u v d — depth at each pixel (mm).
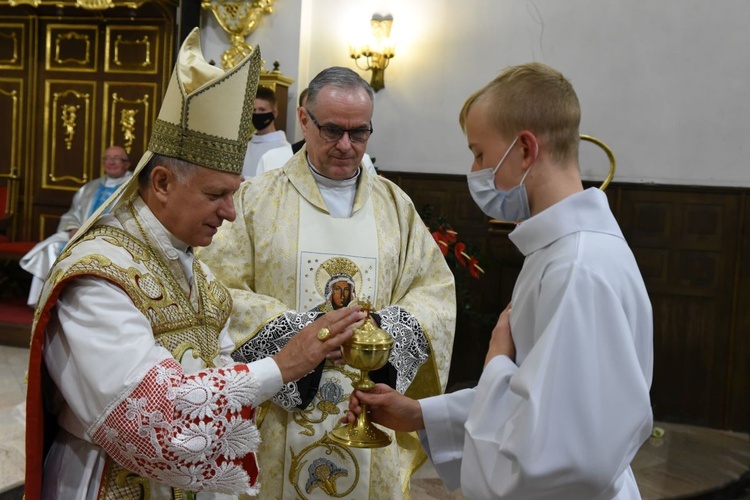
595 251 1232
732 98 5188
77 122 6938
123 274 1457
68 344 1412
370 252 2283
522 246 1340
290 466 2156
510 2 5711
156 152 1536
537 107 1296
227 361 1740
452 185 5863
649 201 5344
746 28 5145
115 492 1479
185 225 1556
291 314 2102
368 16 6109
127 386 1349
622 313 1175
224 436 1414
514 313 1332
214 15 6270
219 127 1508
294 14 6152
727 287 5199
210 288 1738
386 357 1622
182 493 1570
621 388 1138
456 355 5715
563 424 1119
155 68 6707
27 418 1401
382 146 6086
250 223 2279
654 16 5340
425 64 5957
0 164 7113
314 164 2334
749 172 5168
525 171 1318
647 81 5371
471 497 1255
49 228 7066
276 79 5824
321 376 2154
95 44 6855
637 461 4477
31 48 6977
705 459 4555
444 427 1545
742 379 5184
